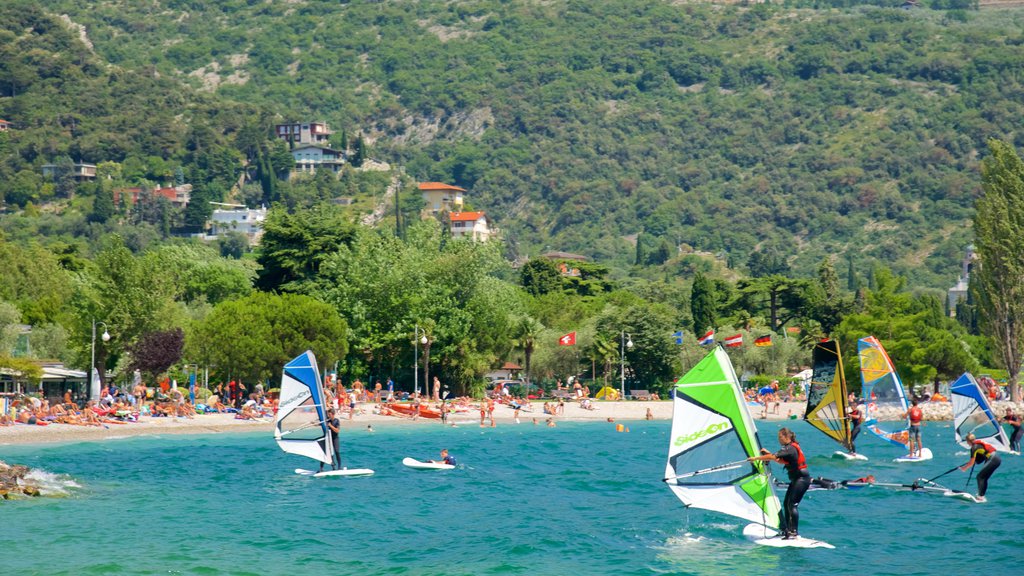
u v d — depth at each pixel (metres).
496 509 50.59
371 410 114.56
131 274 108.00
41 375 100.44
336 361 117.06
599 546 41.44
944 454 73.94
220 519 47.06
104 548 40.38
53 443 79.44
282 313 113.31
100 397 99.69
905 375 120.56
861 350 74.75
